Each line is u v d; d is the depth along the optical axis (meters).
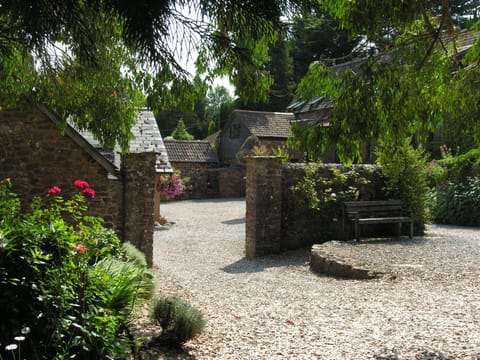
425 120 5.28
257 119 30.00
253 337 5.20
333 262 9.04
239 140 31.08
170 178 20.67
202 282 8.73
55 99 6.81
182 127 45.94
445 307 5.95
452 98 5.15
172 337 4.78
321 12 4.04
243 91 4.65
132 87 6.63
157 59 3.78
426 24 4.86
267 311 6.36
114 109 7.21
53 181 9.47
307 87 5.31
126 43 3.59
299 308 6.46
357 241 11.40
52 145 9.45
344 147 5.00
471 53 4.99
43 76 6.30
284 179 11.74
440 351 4.41
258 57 4.64
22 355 3.47
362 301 6.62
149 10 3.17
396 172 12.13
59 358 3.42
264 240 11.45
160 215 20.61
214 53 4.20
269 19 3.62
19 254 3.69
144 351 4.50
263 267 10.23
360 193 12.41
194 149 31.41
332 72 5.18
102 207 9.61
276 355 4.61
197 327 4.83
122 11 3.18
